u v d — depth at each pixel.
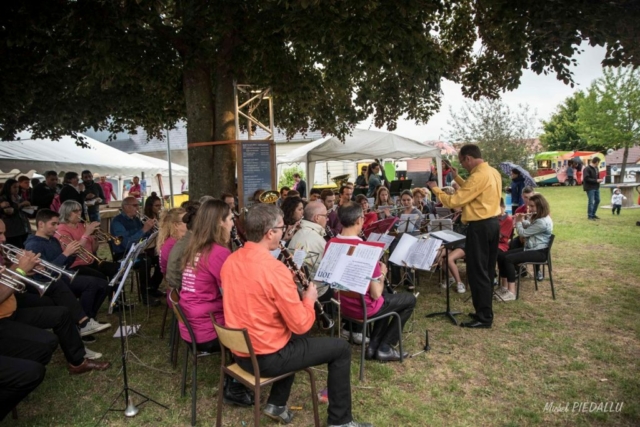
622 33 4.90
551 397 3.26
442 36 8.68
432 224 5.89
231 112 7.24
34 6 5.71
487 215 4.45
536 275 5.77
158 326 5.01
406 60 6.30
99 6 5.53
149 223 5.71
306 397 3.36
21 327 3.25
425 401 3.24
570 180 28.80
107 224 11.81
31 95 7.33
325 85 8.82
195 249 3.15
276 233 2.65
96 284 4.60
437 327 4.64
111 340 4.55
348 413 2.79
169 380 3.68
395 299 3.83
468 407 3.15
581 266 6.93
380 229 5.42
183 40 6.71
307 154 11.77
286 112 10.12
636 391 3.28
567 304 5.23
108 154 13.65
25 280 3.03
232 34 6.79
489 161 17.30
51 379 3.71
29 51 6.60
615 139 25.00
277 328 2.59
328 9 5.65
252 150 7.12
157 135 11.26
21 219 7.43
